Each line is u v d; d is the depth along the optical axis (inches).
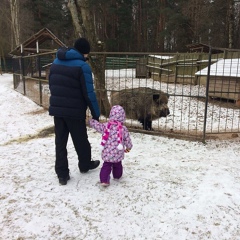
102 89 216.8
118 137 115.8
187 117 262.2
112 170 124.4
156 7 1154.7
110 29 1387.8
